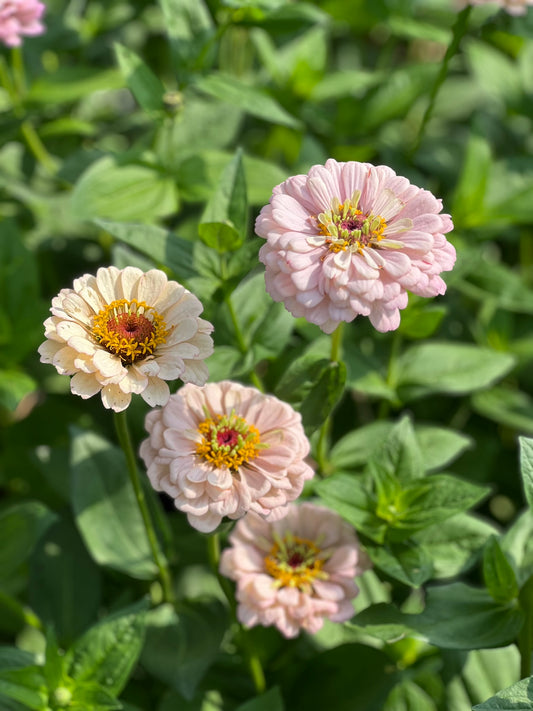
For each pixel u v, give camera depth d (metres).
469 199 0.78
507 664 0.64
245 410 0.55
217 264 0.61
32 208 0.83
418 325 0.69
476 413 0.82
